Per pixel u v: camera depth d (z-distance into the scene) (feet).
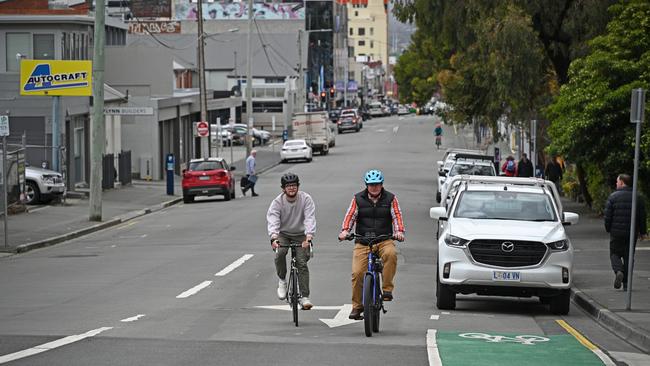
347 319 133.90
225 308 144.05
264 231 278.26
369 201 124.26
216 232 278.26
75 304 148.15
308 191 427.74
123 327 123.85
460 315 143.02
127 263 209.56
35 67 365.40
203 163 410.72
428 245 248.11
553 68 360.07
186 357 102.32
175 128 573.74
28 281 180.55
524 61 317.22
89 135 440.86
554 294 144.05
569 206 360.07
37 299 154.71
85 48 446.60
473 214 154.20
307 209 126.41
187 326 125.49
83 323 127.54
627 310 143.54
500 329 130.21
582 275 187.21
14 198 327.06
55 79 366.02
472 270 142.92
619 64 247.50
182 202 415.85
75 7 451.53
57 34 412.77
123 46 570.87
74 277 185.88
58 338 114.21
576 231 275.80
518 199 156.46
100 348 107.34
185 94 612.29
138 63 569.64
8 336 115.75
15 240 256.93
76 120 425.28
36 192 354.33
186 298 155.43
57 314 136.87
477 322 136.15
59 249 247.91
